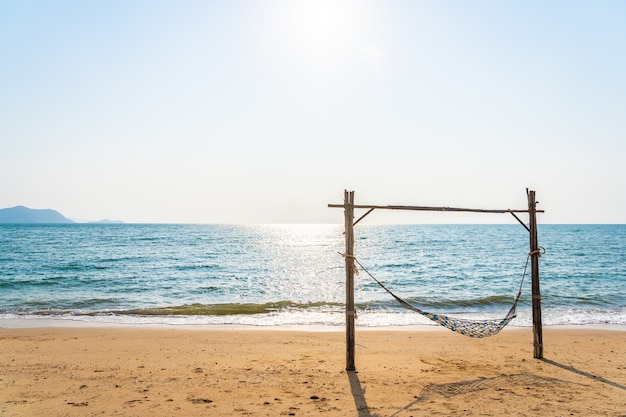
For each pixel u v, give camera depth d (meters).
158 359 10.26
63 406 7.01
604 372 9.44
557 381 8.68
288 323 15.95
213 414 6.72
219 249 60.38
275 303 20.56
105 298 22.55
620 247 63.84
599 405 7.26
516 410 7.02
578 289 26.09
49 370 9.20
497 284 28.94
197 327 15.12
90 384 8.20
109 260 42.62
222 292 25.12
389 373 9.15
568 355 11.09
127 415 6.65
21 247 59.25
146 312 18.08
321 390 7.96
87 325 15.38
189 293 24.73
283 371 9.19
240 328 14.95
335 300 21.95
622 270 35.84
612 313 18.66
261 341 12.46
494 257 48.41
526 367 9.80
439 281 30.38
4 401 7.23
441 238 94.12
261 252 55.53
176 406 7.05
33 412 6.75
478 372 9.34
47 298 22.30
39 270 33.97
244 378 8.65
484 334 9.84
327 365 9.73
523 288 26.89
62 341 12.38
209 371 9.16
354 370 9.24
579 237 97.81
